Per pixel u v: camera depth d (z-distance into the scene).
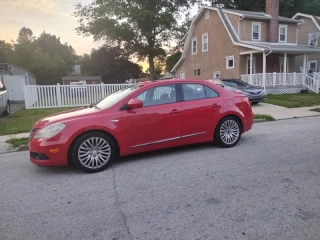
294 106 11.81
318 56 24.11
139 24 30.78
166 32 33.09
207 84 5.30
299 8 32.25
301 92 17.80
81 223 2.71
